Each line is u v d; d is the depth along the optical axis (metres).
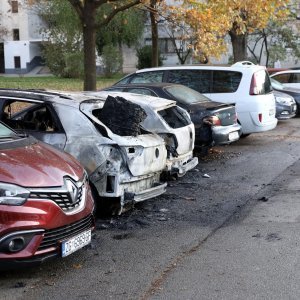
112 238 6.04
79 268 5.07
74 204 4.81
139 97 8.40
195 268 5.05
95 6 12.95
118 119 6.64
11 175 4.39
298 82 20.66
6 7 60.12
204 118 10.27
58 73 44.06
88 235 5.07
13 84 31.89
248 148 12.71
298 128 16.47
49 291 4.51
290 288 4.52
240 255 5.40
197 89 12.73
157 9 14.46
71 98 6.84
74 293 4.48
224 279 4.75
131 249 5.65
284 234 6.08
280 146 12.98
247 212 7.15
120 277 4.84
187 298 4.34
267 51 38.91
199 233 6.22
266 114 12.65
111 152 6.33
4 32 59.75
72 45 42.06
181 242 5.88
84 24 13.07
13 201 4.26
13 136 5.43
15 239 4.23
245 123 12.54
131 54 49.81
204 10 13.78
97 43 43.31
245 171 10.01
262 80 12.84
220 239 5.96
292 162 10.88
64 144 6.40
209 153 11.94
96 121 6.52
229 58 36.53
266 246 5.67
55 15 40.53
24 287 4.59
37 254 4.37
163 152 7.05
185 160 8.36
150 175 6.81
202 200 7.84
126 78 13.17
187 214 7.08
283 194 8.15
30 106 6.93
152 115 7.84
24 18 60.16
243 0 13.85
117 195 6.30
